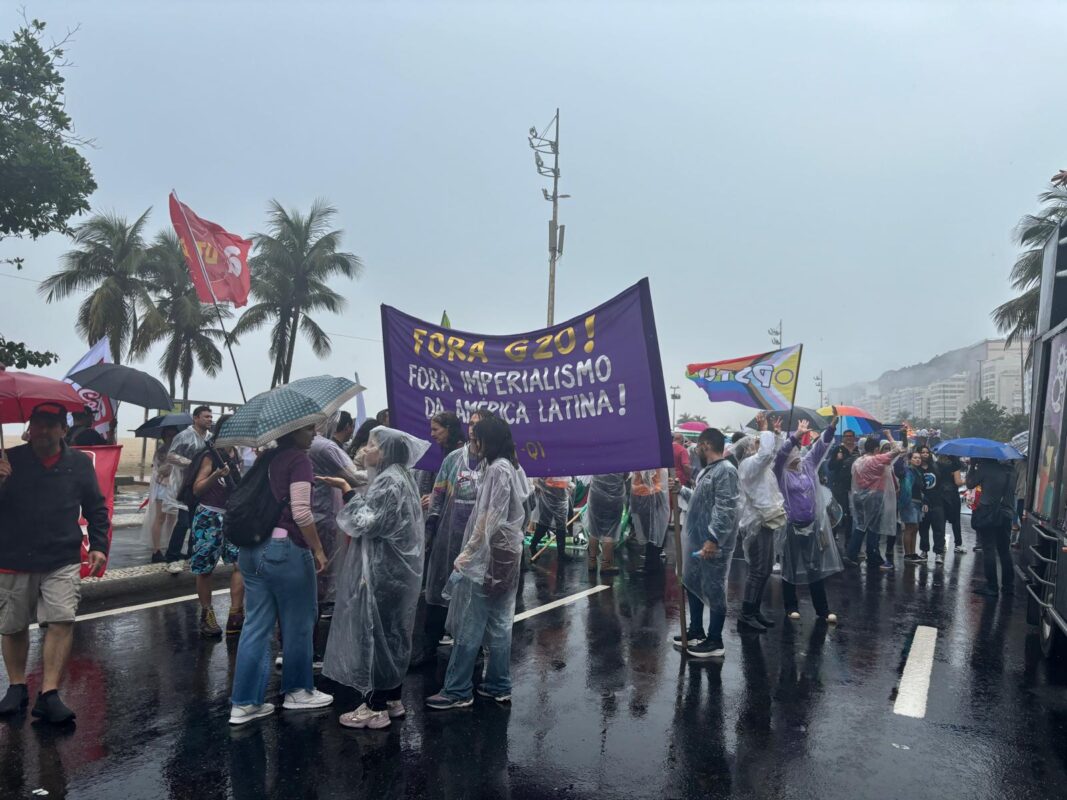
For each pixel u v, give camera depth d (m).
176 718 4.57
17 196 11.93
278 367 39.41
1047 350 7.55
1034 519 7.06
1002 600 8.74
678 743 4.37
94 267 34.22
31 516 4.50
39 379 4.66
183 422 9.35
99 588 7.51
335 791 3.71
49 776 3.81
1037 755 4.32
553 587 8.84
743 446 7.99
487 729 4.51
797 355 7.62
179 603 7.46
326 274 39.31
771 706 5.00
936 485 11.55
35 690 5.02
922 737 4.54
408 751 4.18
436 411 6.71
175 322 37.88
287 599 4.58
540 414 6.22
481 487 4.81
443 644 6.32
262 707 4.59
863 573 10.52
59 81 12.72
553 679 5.47
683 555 6.28
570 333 6.09
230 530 4.47
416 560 4.54
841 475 12.66
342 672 4.42
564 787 3.80
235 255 9.02
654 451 5.79
